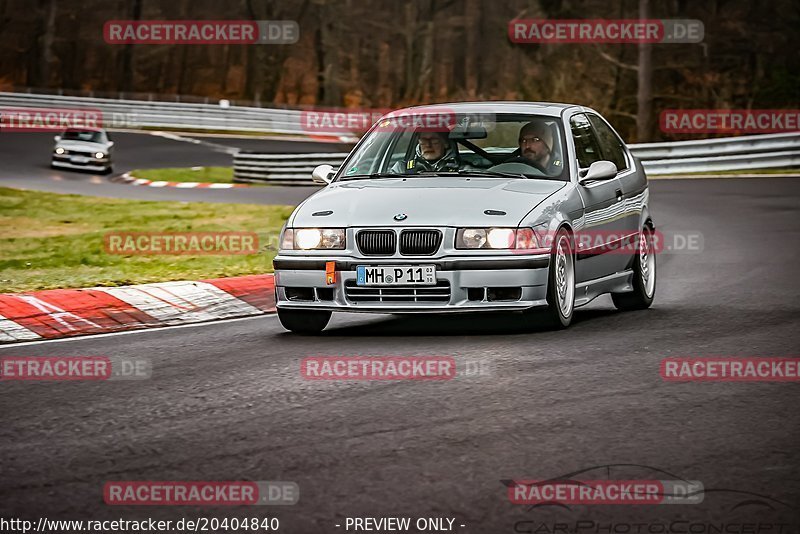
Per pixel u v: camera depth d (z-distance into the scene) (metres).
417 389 15.41
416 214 19.41
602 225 21.77
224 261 31.81
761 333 19.41
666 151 67.75
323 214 20.02
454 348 18.42
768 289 25.17
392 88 171.38
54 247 36.19
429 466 11.76
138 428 13.72
